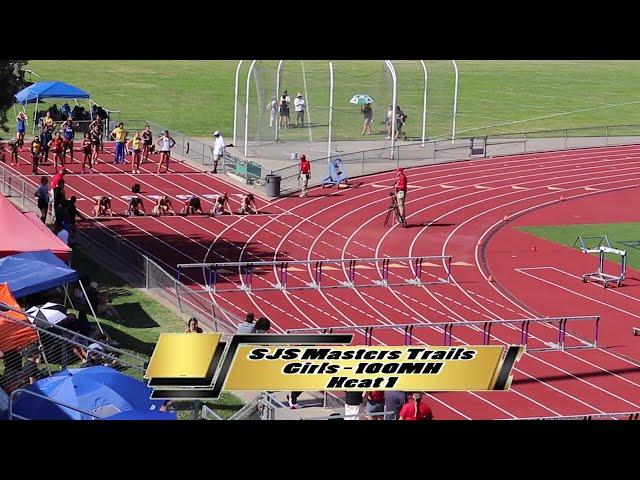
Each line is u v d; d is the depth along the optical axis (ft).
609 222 212.64
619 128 303.48
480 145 274.98
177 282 146.20
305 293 164.25
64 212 170.19
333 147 265.95
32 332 110.52
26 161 236.02
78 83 339.36
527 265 183.32
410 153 258.78
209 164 240.73
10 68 172.14
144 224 195.62
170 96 327.88
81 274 158.30
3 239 139.85
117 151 237.86
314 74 364.38
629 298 168.45
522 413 122.93
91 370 100.22
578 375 136.15
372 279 172.55
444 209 217.56
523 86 366.84
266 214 207.31
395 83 255.91
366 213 211.61
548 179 246.47
